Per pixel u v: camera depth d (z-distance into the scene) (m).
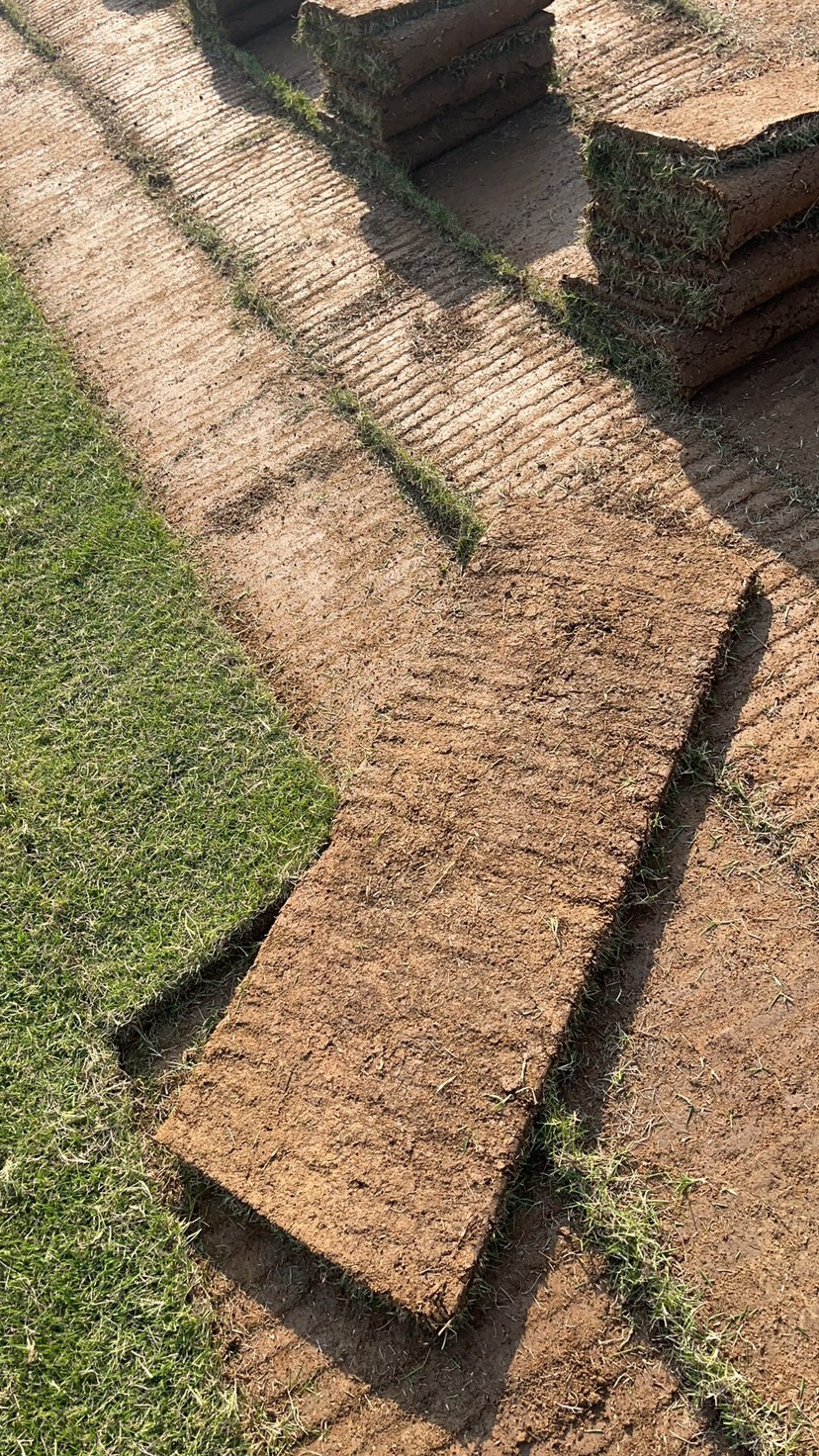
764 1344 3.05
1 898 4.36
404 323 6.25
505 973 3.69
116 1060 3.94
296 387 6.13
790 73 5.56
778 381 5.30
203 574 5.39
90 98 9.16
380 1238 3.29
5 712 4.96
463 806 4.11
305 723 4.72
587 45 7.81
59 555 5.55
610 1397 3.07
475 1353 3.19
